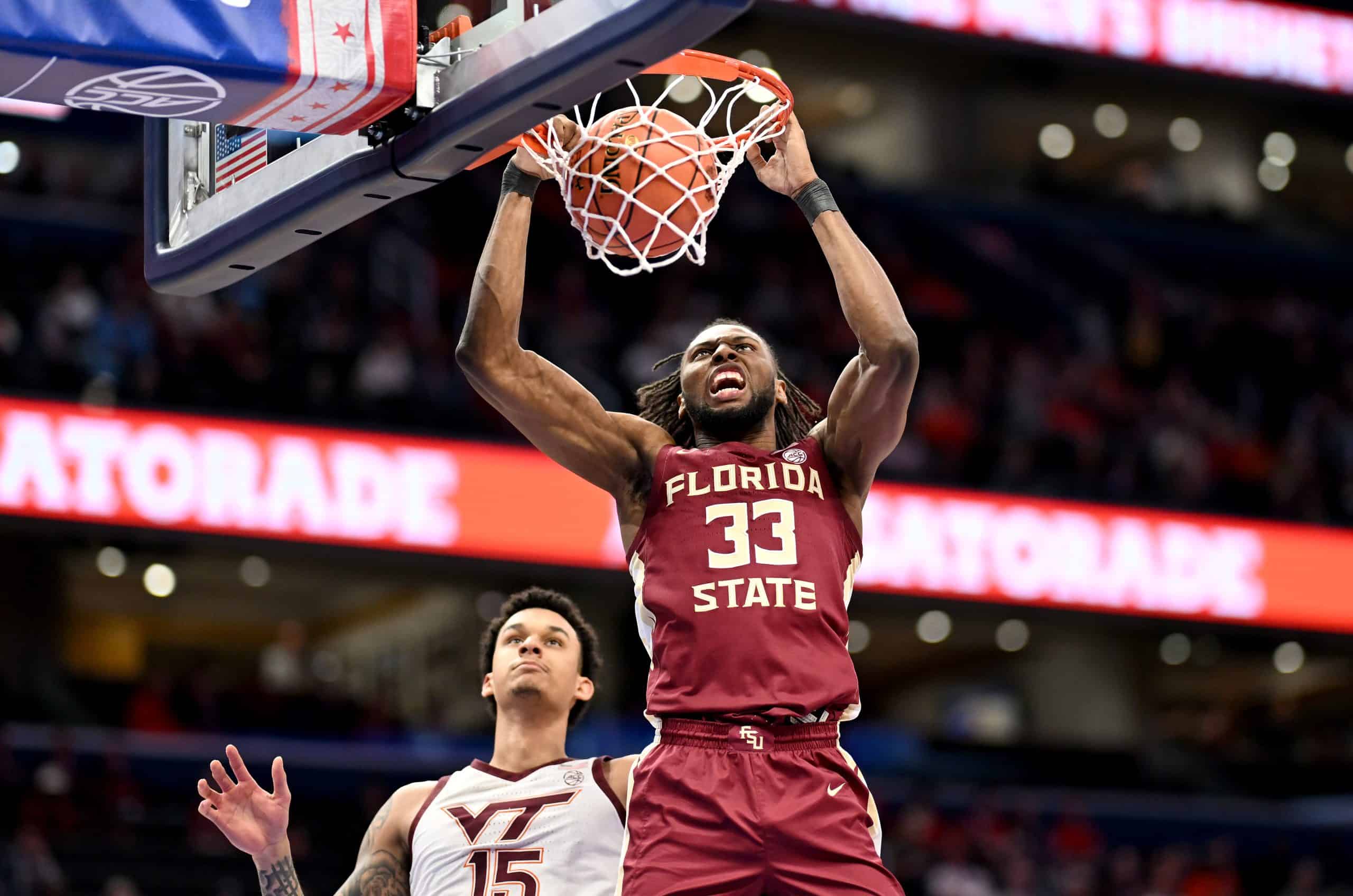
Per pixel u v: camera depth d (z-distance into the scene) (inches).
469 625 729.0
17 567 658.8
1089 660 776.3
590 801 179.2
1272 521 582.2
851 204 765.9
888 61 773.3
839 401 149.9
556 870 175.6
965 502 542.0
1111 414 677.9
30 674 628.1
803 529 145.9
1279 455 681.6
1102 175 887.1
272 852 163.9
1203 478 635.5
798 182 152.0
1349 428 700.7
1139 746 713.0
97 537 453.1
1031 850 556.7
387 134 137.7
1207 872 575.2
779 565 143.6
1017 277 782.5
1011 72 775.1
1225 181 859.4
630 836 140.3
